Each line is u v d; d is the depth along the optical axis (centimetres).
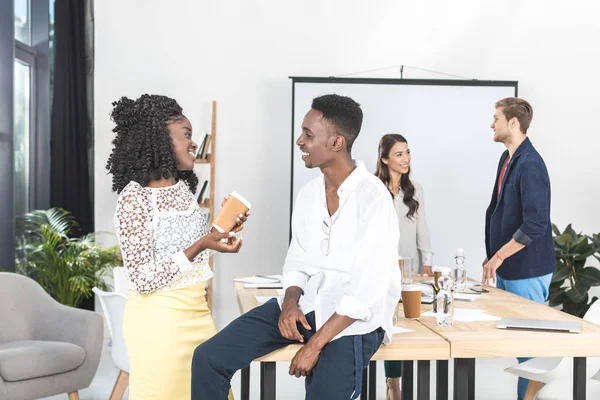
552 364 287
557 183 607
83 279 513
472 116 578
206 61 596
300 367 205
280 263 602
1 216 485
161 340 228
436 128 577
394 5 602
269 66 598
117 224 227
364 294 207
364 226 212
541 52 604
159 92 593
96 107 591
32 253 526
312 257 224
